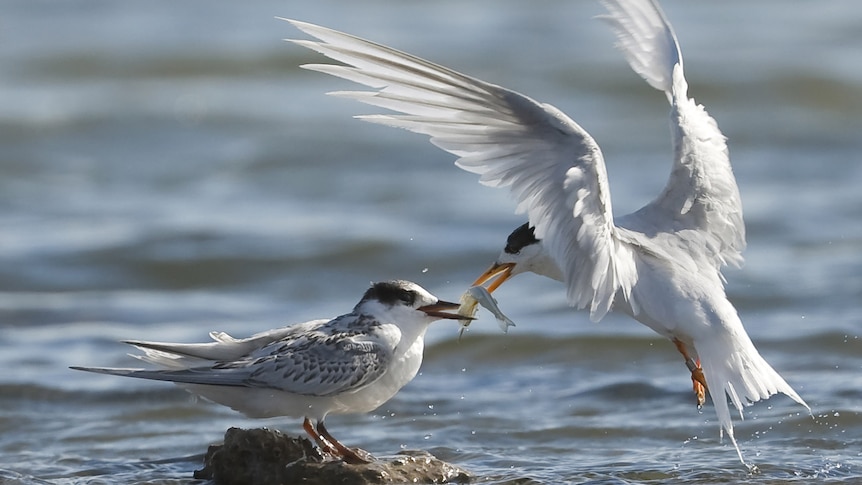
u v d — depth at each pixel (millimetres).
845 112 28125
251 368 9008
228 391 9203
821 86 29484
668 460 10062
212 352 9320
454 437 10914
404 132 26375
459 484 9367
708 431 10930
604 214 8438
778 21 36531
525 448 10570
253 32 35156
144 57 32438
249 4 39031
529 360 13641
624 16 10156
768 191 21953
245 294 17109
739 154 25031
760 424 11023
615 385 12391
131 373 8859
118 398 12172
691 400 11906
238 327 15281
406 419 11492
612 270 8578
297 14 37312
